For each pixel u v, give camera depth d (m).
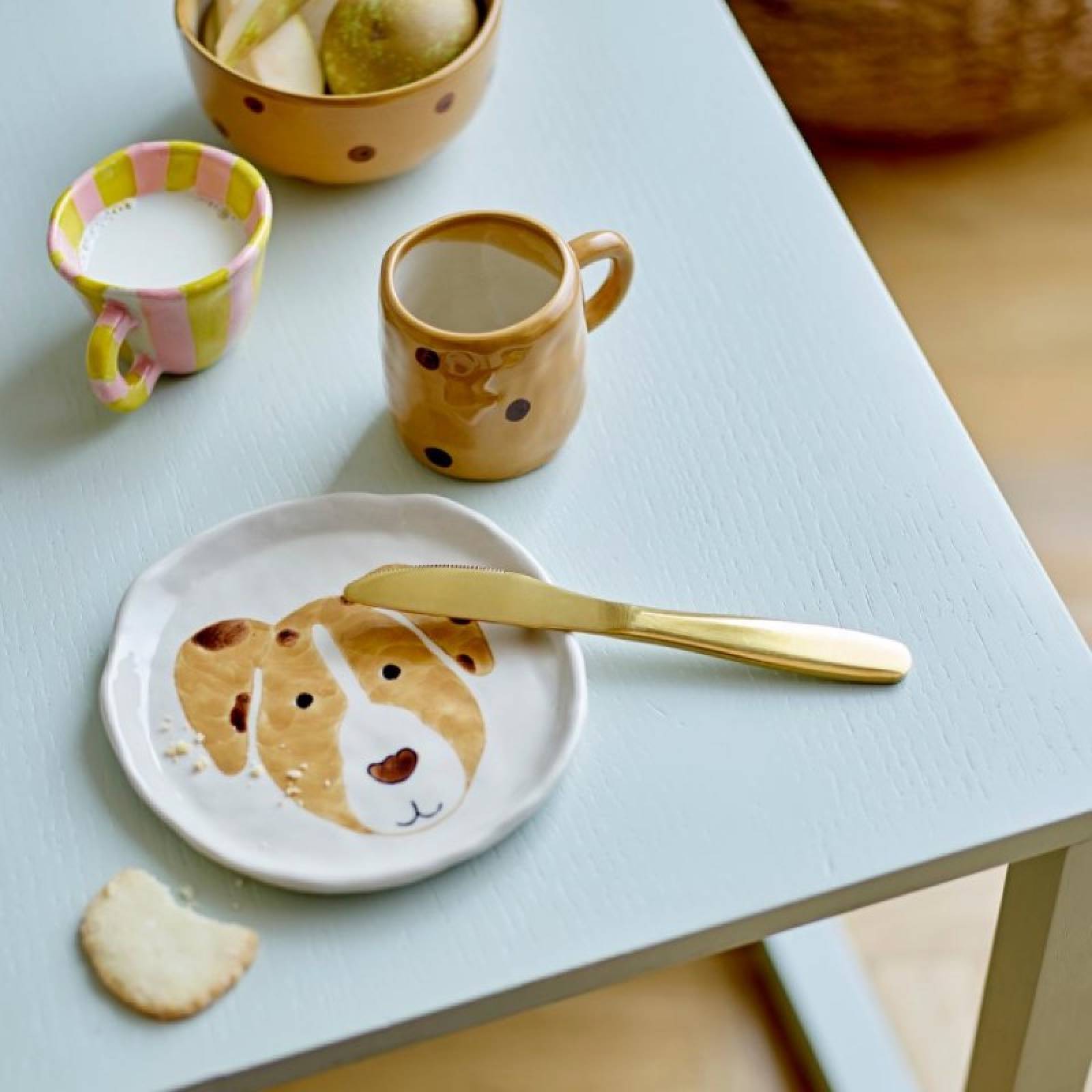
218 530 1.48
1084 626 2.05
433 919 1.39
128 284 1.52
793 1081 1.88
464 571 1.46
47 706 1.45
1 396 1.54
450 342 1.44
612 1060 1.88
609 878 1.40
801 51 2.18
